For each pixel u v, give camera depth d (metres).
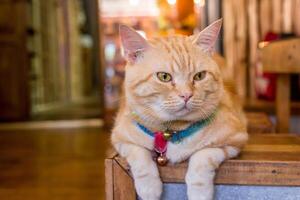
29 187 2.00
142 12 3.79
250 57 3.22
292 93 2.69
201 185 0.93
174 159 0.99
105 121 3.58
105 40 3.78
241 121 1.20
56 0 6.02
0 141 3.22
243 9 3.23
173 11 3.64
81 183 2.05
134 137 1.01
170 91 0.95
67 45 6.66
